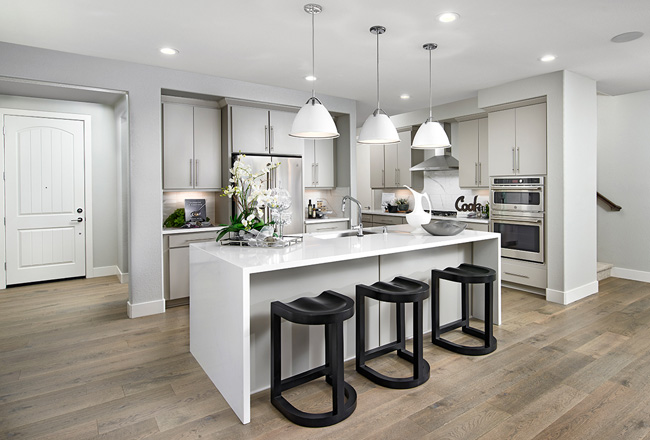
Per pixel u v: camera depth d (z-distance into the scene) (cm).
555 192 411
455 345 292
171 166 427
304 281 255
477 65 382
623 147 509
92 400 228
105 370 266
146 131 378
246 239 285
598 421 204
